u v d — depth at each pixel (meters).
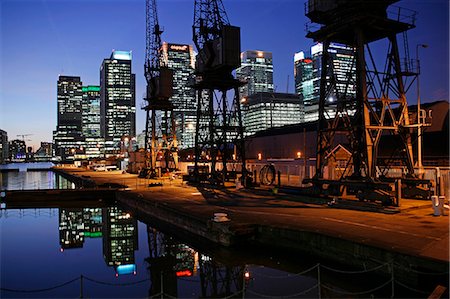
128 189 59.06
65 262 30.16
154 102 85.19
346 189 36.50
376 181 31.92
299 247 23.28
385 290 18.14
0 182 128.12
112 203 64.19
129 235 39.94
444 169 35.72
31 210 58.84
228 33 52.47
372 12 33.62
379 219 25.67
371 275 18.95
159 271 26.67
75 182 110.25
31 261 30.59
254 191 46.16
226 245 26.00
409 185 34.34
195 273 24.86
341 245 20.55
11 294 21.72
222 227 26.41
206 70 55.19
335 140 61.56
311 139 72.81
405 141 35.59
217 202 38.78
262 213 30.62
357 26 33.62
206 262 27.53
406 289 17.39
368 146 32.22
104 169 155.00
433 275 16.84
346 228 23.11
